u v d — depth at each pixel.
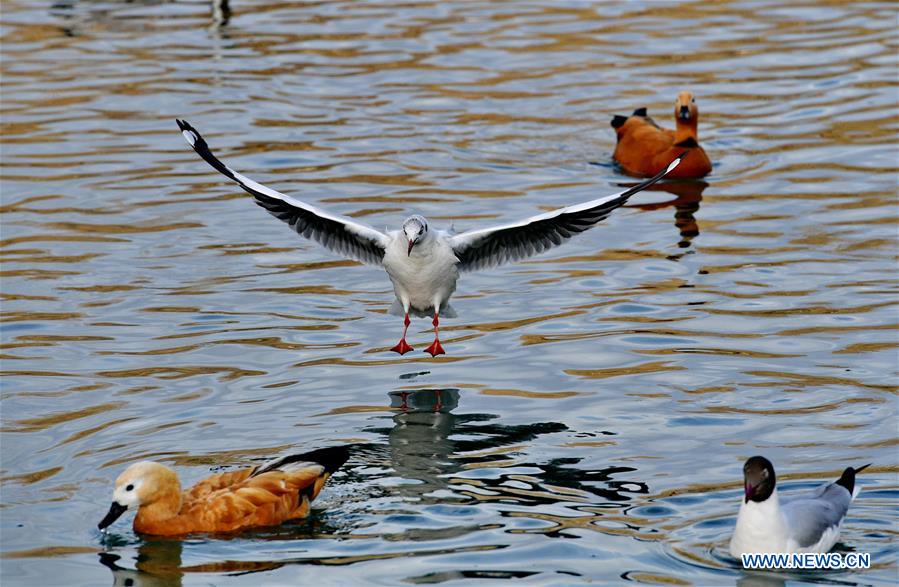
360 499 12.05
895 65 27.69
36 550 11.23
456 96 26.70
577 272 18.23
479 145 23.78
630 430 13.41
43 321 16.42
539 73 28.14
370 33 31.53
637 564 10.77
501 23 32.22
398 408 14.08
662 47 29.92
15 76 28.39
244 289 17.72
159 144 23.98
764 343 15.52
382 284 18.12
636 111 24.39
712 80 27.38
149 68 28.88
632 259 18.58
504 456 12.86
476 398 14.34
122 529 11.70
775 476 11.06
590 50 29.75
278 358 15.48
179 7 34.84
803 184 21.38
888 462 12.49
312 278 18.23
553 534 11.28
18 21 33.50
